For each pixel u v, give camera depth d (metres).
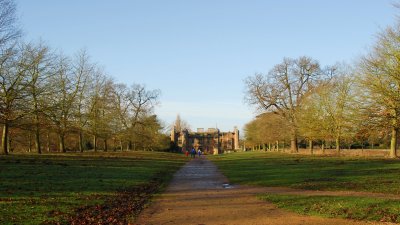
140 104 81.88
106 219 13.09
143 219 13.53
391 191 18.66
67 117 49.19
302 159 48.00
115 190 19.84
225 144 150.88
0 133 55.88
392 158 43.62
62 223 11.84
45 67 41.50
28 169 27.41
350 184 21.62
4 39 36.59
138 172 31.14
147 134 82.12
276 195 18.78
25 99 38.47
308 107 58.47
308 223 12.69
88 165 34.81
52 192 17.70
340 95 51.66
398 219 12.73
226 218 13.65
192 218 13.70
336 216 13.52
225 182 26.08
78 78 54.50
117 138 71.31
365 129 39.75
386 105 36.06
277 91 68.62
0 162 31.62
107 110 61.47
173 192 20.98
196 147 144.50
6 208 13.42
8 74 37.28
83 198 16.62
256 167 37.94
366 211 13.88
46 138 66.56
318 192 19.36
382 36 35.31
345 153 61.00
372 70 36.50
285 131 72.25
